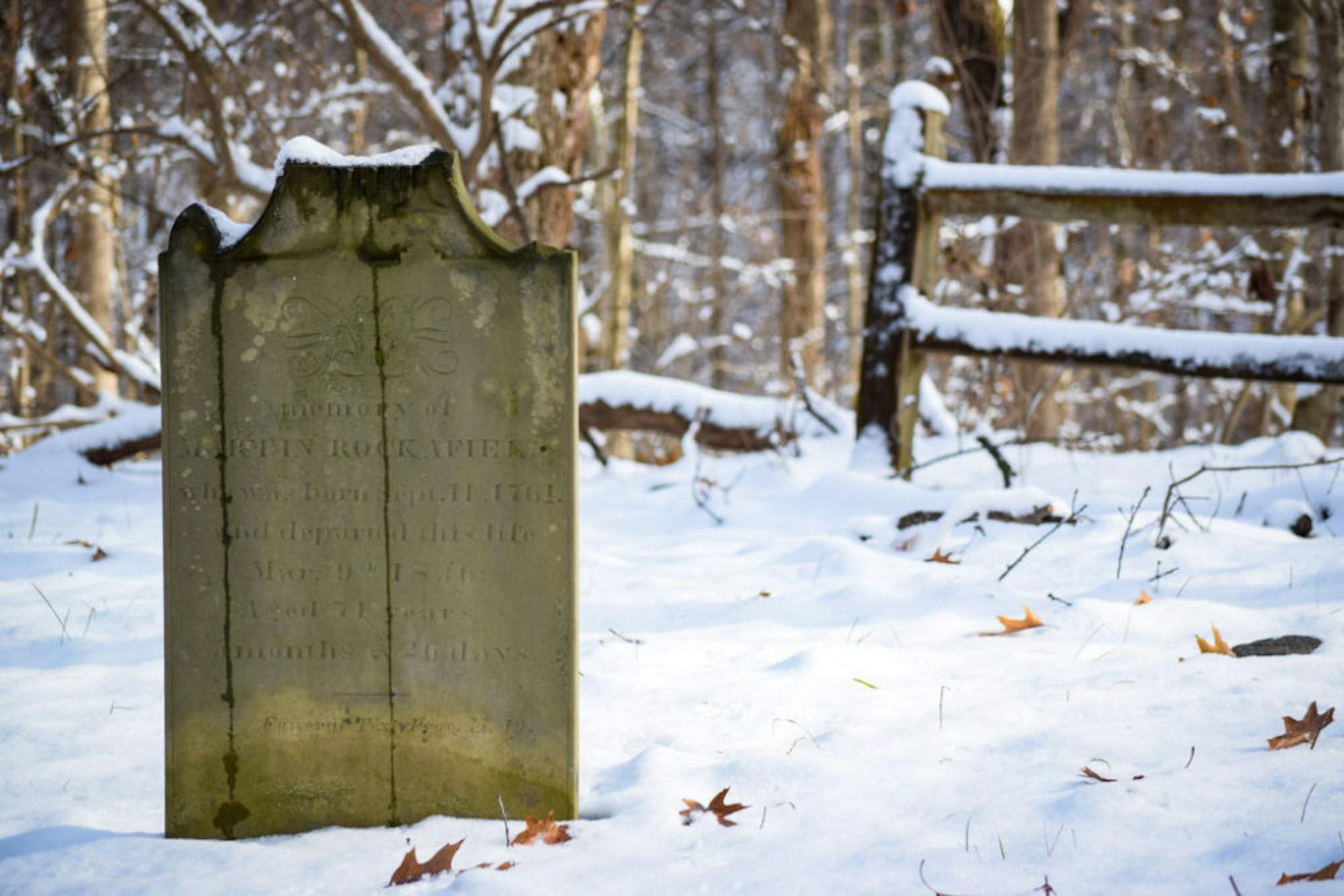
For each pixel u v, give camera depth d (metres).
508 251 3.51
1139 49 15.49
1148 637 4.75
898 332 8.11
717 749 3.88
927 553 6.31
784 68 19.28
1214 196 7.38
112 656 5.12
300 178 3.53
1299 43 12.46
